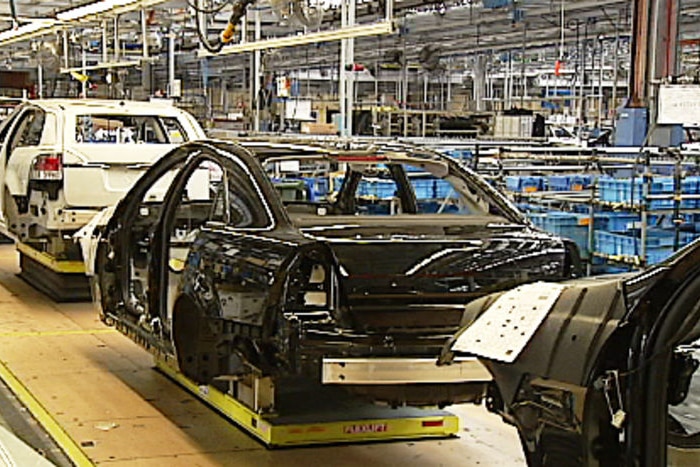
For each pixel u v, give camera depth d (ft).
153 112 30.25
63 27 48.19
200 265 15.89
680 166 28.48
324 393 17.78
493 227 16.62
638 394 6.77
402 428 16.46
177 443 15.99
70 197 27.40
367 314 14.37
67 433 16.40
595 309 7.11
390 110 57.36
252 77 55.88
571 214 30.63
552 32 60.95
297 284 13.97
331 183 33.83
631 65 31.73
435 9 49.26
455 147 34.99
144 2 32.12
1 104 64.18
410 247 14.83
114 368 21.11
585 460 6.98
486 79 84.07
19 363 21.39
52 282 29.58
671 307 6.77
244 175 15.88
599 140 43.80
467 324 8.21
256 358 14.57
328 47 69.72
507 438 16.80
